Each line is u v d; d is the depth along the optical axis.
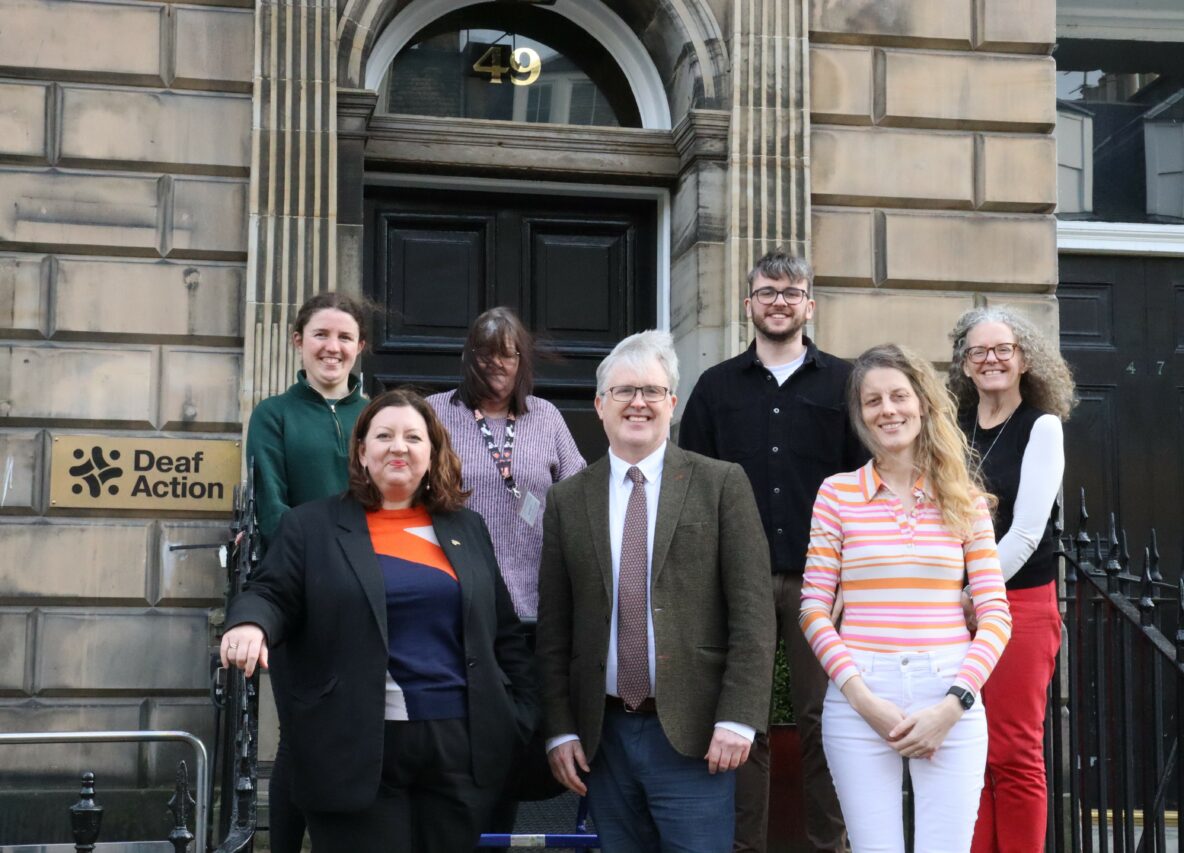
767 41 6.01
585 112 6.52
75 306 5.58
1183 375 6.62
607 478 3.49
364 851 3.04
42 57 5.61
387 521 3.27
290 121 5.63
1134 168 6.83
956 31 6.18
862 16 6.12
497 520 3.95
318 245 5.60
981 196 6.16
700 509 3.40
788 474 4.24
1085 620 4.82
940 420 3.41
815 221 6.05
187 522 5.60
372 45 5.95
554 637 3.45
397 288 6.21
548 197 6.38
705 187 5.99
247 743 3.51
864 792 3.28
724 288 5.97
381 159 6.01
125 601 5.54
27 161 5.60
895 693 3.25
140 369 5.61
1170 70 6.88
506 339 4.02
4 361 5.52
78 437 5.54
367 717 3.01
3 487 5.49
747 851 4.06
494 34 6.46
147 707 5.53
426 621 3.15
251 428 4.32
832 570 3.45
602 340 6.41
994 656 3.24
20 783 5.43
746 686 3.24
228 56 5.73
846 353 6.03
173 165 5.68
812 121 6.09
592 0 6.40
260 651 2.89
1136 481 6.53
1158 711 3.94
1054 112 6.22
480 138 6.09
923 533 3.35
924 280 6.10
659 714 3.25
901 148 6.12
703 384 4.48
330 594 3.08
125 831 5.42
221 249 5.68
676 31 6.11
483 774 3.12
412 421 3.23
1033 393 4.04
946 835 3.21
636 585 3.36
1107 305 6.64
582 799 3.87
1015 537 3.80
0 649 5.45
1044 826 3.79
